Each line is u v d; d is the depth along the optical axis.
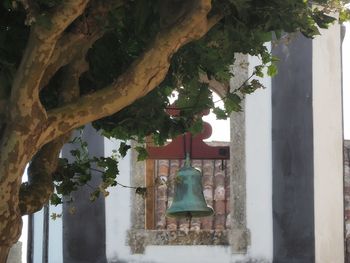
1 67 12.66
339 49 20.44
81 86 13.92
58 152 13.38
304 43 20.34
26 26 12.96
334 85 20.36
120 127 14.61
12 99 12.10
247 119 20.16
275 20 13.22
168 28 12.59
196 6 12.46
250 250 19.80
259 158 20.06
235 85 19.83
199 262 19.75
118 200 19.89
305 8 13.38
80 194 19.80
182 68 14.29
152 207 21.08
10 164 12.05
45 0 12.11
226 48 14.09
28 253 20.44
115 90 12.62
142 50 13.43
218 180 23.56
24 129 12.10
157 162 24.06
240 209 19.92
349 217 22.00
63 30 12.18
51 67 12.79
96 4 12.83
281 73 20.25
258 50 14.30
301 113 20.17
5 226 12.02
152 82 12.71
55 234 19.83
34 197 13.01
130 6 13.22
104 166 15.30
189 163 18.73
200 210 18.23
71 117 12.50
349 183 23.16
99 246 19.75
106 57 13.82
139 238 19.80
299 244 19.78
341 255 19.84
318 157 20.05
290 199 19.91
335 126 20.23
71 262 19.72
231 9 13.01
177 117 15.12
